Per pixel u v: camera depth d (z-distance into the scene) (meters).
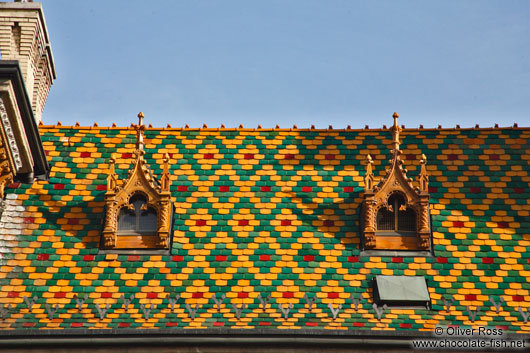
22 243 44.97
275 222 45.91
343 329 40.62
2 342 40.59
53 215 46.06
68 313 42.19
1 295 43.09
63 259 44.44
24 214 45.97
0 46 49.34
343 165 48.22
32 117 45.03
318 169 48.03
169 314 42.06
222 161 48.38
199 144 49.12
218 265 44.25
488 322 41.88
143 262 44.34
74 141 49.16
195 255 44.66
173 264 44.31
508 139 48.84
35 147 46.34
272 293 43.16
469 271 44.06
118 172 48.22
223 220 46.00
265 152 48.72
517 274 43.94
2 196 46.12
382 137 49.25
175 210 46.31
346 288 43.44
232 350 40.69
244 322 41.38
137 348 40.75
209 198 46.91
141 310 42.19
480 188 47.03
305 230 45.56
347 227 45.69
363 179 47.59
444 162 48.06
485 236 45.22
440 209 46.16
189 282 43.62
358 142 49.06
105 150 48.94
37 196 46.72
